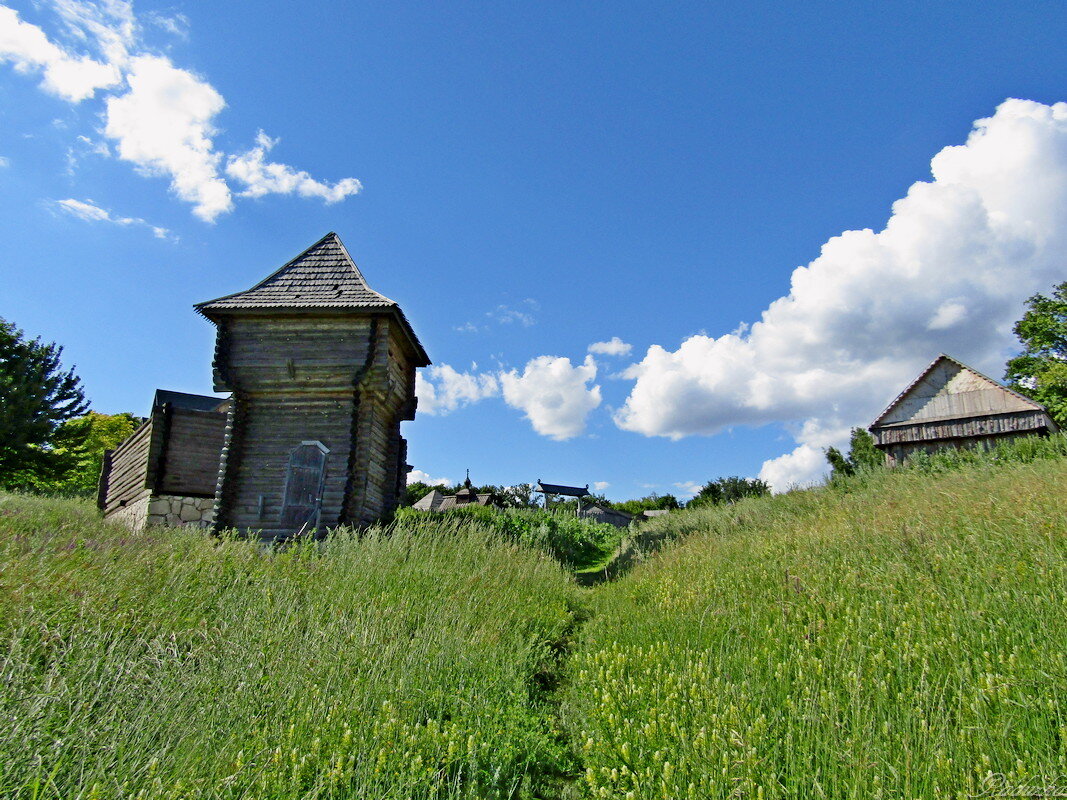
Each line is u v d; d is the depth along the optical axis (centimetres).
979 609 495
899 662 425
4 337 3681
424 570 931
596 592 1246
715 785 317
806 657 481
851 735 341
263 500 1387
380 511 1562
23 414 3488
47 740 334
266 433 1434
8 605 493
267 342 1453
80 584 578
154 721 373
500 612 802
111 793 302
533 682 621
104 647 485
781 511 1541
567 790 414
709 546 1177
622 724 418
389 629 611
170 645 495
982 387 2369
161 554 780
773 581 758
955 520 823
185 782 318
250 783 335
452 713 484
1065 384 3316
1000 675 379
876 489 1488
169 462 1551
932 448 2412
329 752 379
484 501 5669
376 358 1417
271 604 669
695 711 406
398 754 386
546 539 2133
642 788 342
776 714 388
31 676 390
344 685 470
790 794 317
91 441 4481
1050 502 795
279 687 452
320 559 926
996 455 1719
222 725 399
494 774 407
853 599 594
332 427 1423
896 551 753
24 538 747
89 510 1909
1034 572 556
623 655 538
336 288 1547
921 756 324
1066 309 3412
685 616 667
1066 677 368
